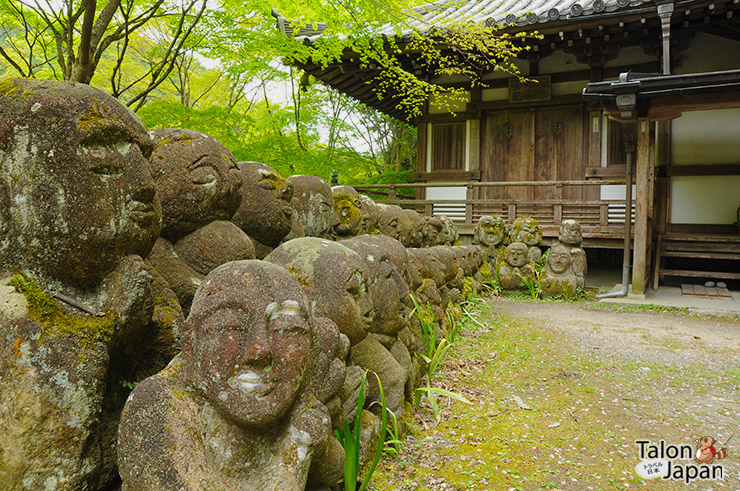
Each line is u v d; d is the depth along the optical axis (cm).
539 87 1304
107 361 216
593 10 971
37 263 209
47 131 203
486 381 488
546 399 443
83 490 207
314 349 230
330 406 236
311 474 240
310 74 1198
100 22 527
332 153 1424
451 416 402
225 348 194
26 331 198
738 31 1030
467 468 320
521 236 1093
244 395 192
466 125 1410
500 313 824
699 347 618
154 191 238
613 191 1272
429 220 926
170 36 887
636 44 1152
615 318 789
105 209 213
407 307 441
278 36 754
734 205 1138
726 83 767
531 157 1348
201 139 310
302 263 300
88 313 217
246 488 196
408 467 319
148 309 240
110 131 215
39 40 687
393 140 2255
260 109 1511
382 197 1742
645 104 859
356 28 785
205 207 307
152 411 186
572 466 327
